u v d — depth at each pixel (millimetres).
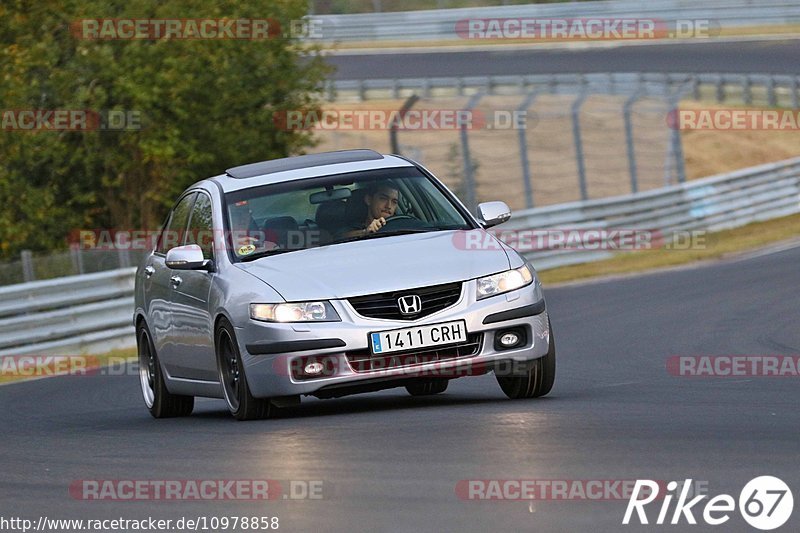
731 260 75250
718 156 123375
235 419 29078
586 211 82562
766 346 40094
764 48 151375
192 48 79375
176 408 34188
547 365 28266
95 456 25547
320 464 21484
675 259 78312
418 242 28844
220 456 23406
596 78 135500
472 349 27141
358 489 19203
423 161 119375
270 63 85500
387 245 28734
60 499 20953
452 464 20500
